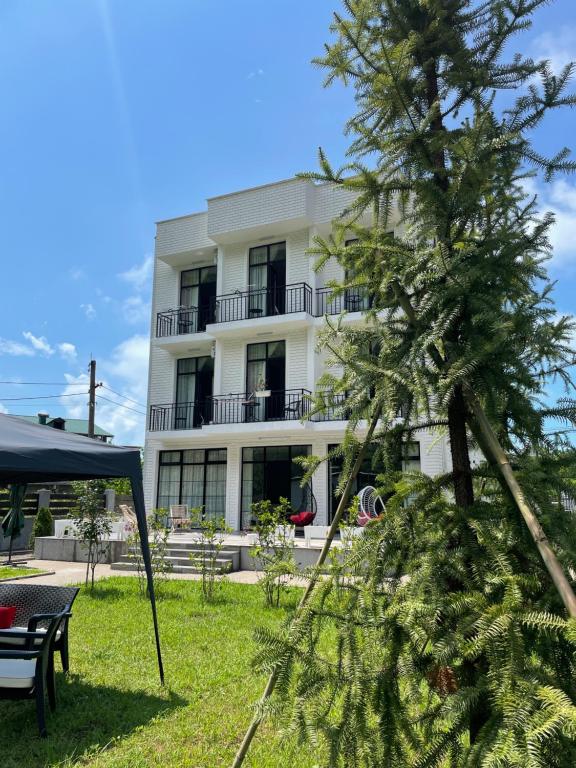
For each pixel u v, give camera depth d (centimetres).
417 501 174
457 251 189
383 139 203
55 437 491
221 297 1720
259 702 158
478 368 169
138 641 596
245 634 621
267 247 1706
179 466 1731
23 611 512
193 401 1772
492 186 190
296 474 1563
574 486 159
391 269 196
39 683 377
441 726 151
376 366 179
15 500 1257
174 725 384
